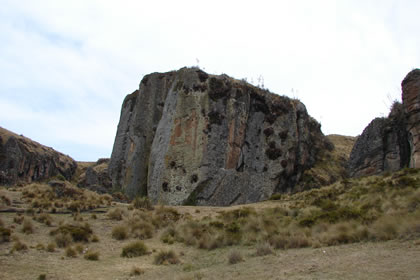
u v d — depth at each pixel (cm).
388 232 1402
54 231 1970
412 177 2588
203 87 4850
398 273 894
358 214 1806
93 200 3172
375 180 2972
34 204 2703
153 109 5609
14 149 7681
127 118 6250
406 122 3375
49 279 1205
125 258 1622
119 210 2688
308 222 1909
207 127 4631
